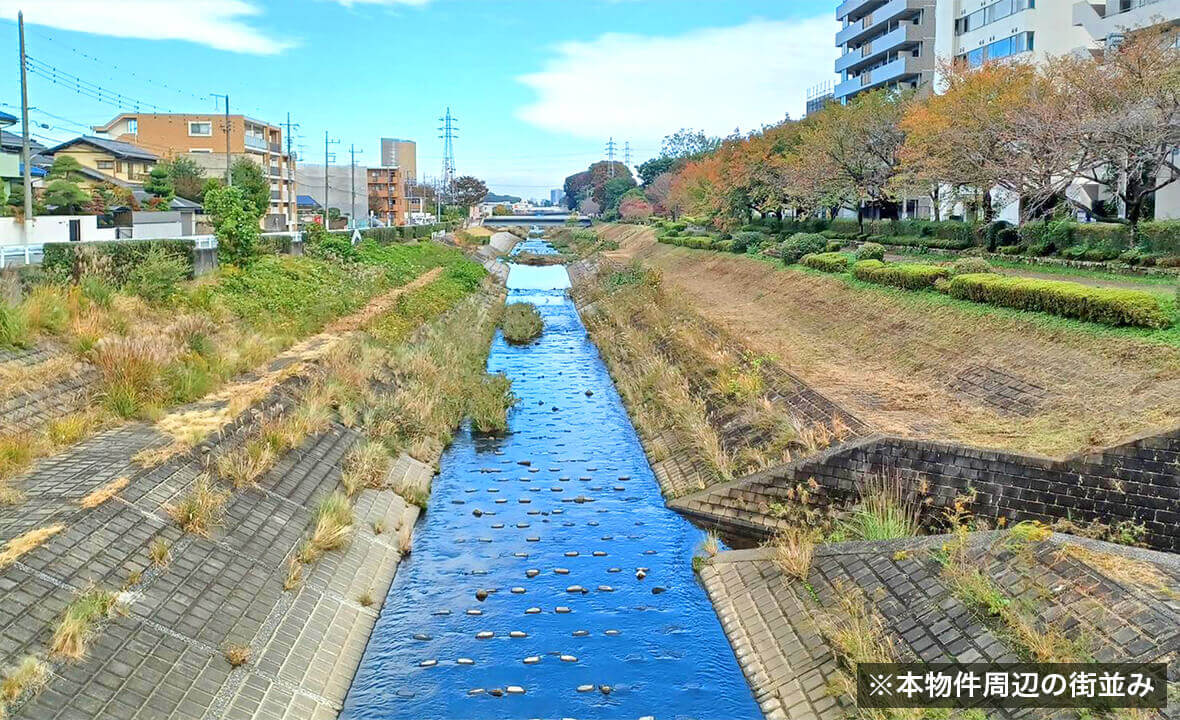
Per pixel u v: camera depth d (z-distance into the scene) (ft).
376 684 38.78
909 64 208.64
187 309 76.28
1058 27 141.28
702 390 77.25
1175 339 53.31
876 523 44.60
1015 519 44.52
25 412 49.73
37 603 32.01
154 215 139.13
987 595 33.35
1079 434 46.93
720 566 48.55
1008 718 28.32
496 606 46.19
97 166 192.75
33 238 101.19
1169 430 41.11
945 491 46.60
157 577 37.11
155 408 54.75
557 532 56.18
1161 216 109.09
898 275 92.07
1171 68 85.05
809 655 37.45
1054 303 65.05
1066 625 30.58
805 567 42.80
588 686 38.86
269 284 97.55
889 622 35.99
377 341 89.56
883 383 67.82
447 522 57.77
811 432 55.88
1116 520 42.32
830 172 152.56
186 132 248.73
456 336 110.93
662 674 39.86
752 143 196.54
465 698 37.88
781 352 82.89
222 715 32.19
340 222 298.76
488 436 78.74
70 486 41.22
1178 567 32.53
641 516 58.90
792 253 136.67
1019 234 106.63
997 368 62.08
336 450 59.82
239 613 38.24
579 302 179.63
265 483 49.60
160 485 43.68
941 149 105.50
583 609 46.01
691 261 193.47
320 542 46.42
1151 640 28.07
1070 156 91.40
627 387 92.27
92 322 62.18
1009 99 96.02
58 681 29.27
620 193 514.27
